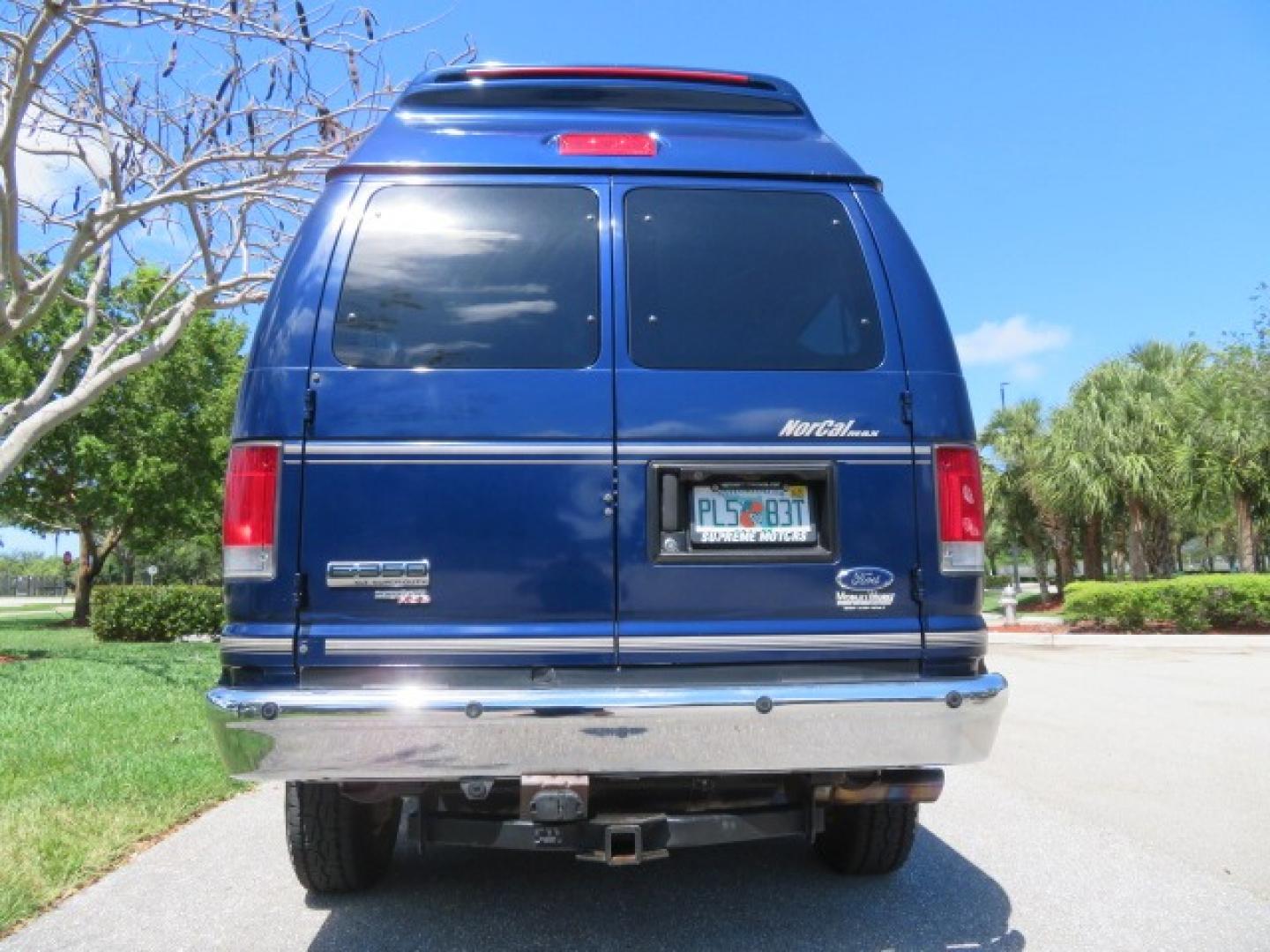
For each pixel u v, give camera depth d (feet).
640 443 10.28
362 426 10.07
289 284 10.49
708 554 10.17
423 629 9.84
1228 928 12.11
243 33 31.35
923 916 12.57
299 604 9.80
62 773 19.66
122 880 14.10
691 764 9.55
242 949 11.56
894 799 10.98
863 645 10.18
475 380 10.25
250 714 9.35
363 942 11.76
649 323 10.65
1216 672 40.14
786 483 10.46
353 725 9.36
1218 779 20.18
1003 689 10.07
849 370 10.69
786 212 11.27
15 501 94.63
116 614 61.16
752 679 10.06
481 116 11.61
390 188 10.91
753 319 10.79
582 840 10.25
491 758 9.44
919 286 11.12
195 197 36.60
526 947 11.63
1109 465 78.54
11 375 82.84
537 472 10.14
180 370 95.81
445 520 10.00
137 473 92.27
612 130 11.59
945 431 10.67
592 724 9.46
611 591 10.04
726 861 14.93
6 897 12.73
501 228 10.85
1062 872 14.33
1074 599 62.03
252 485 9.96
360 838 12.91
